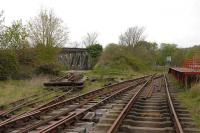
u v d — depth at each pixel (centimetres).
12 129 1084
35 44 4412
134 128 1049
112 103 1739
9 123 1088
